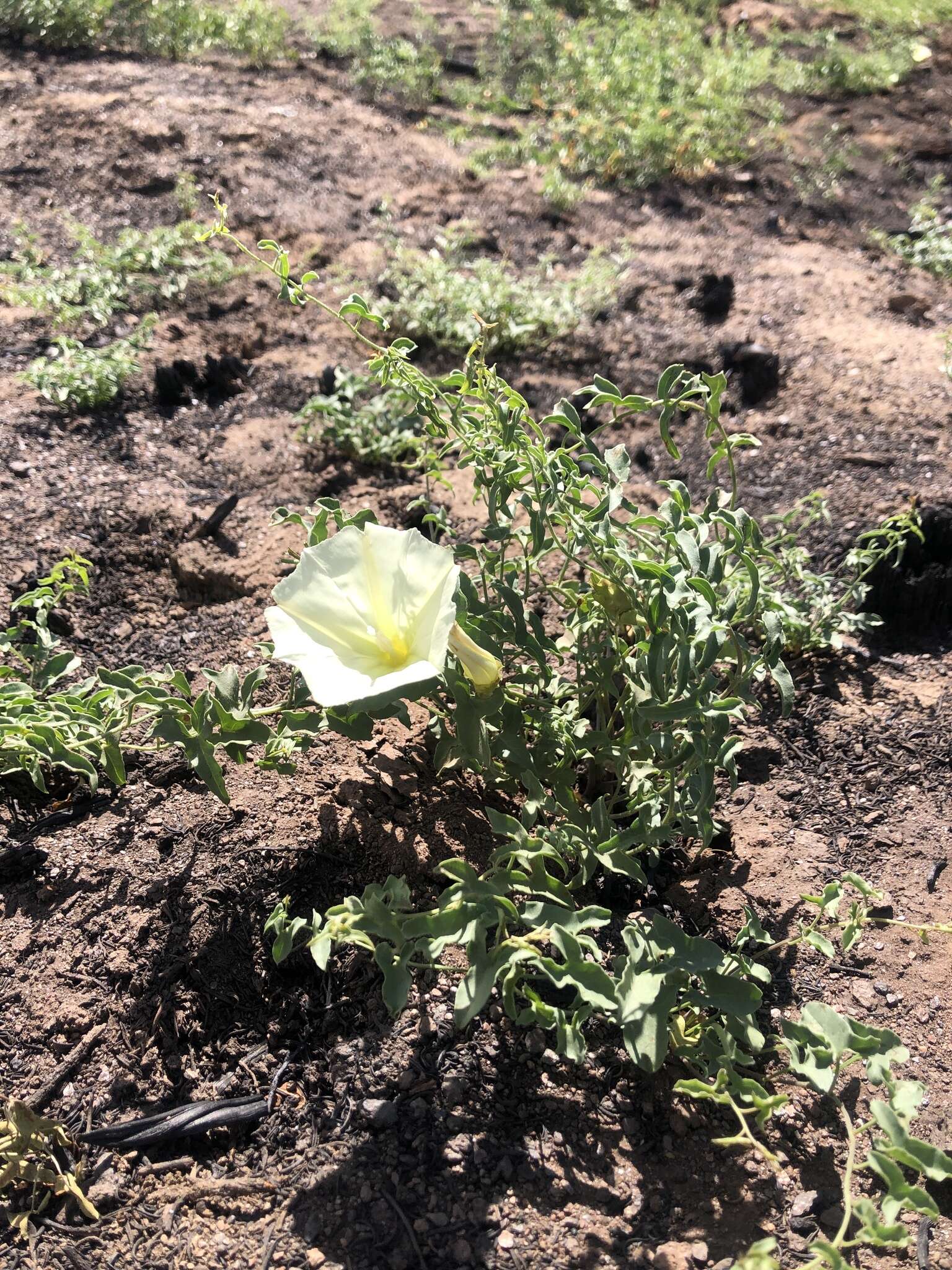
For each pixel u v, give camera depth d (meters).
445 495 0.48
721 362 0.60
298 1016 0.27
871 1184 0.24
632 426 0.55
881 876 0.32
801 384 0.58
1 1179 0.23
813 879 0.32
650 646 0.25
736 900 0.31
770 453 0.53
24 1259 0.22
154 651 0.39
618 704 0.29
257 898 0.29
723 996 0.22
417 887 0.29
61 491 0.46
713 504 0.28
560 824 0.28
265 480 0.49
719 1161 0.24
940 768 0.36
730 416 0.56
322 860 0.30
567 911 0.22
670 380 0.27
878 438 0.53
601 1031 0.27
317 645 0.22
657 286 0.69
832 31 1.29
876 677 0.40
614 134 0.94
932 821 0.34
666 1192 0.24
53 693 0.34
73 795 0.32
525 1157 0.24
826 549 0.45
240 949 0.28
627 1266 0.22
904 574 0.43
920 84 1.17
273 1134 0.25
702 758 0.25
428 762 0.33
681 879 0.32
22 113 0.88
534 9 1.28
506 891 0.22
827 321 0.66
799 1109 0.25
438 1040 0.26
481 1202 0.23
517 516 0.46
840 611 0.41
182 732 0.26
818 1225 0.23
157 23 1.09
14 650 0.33
